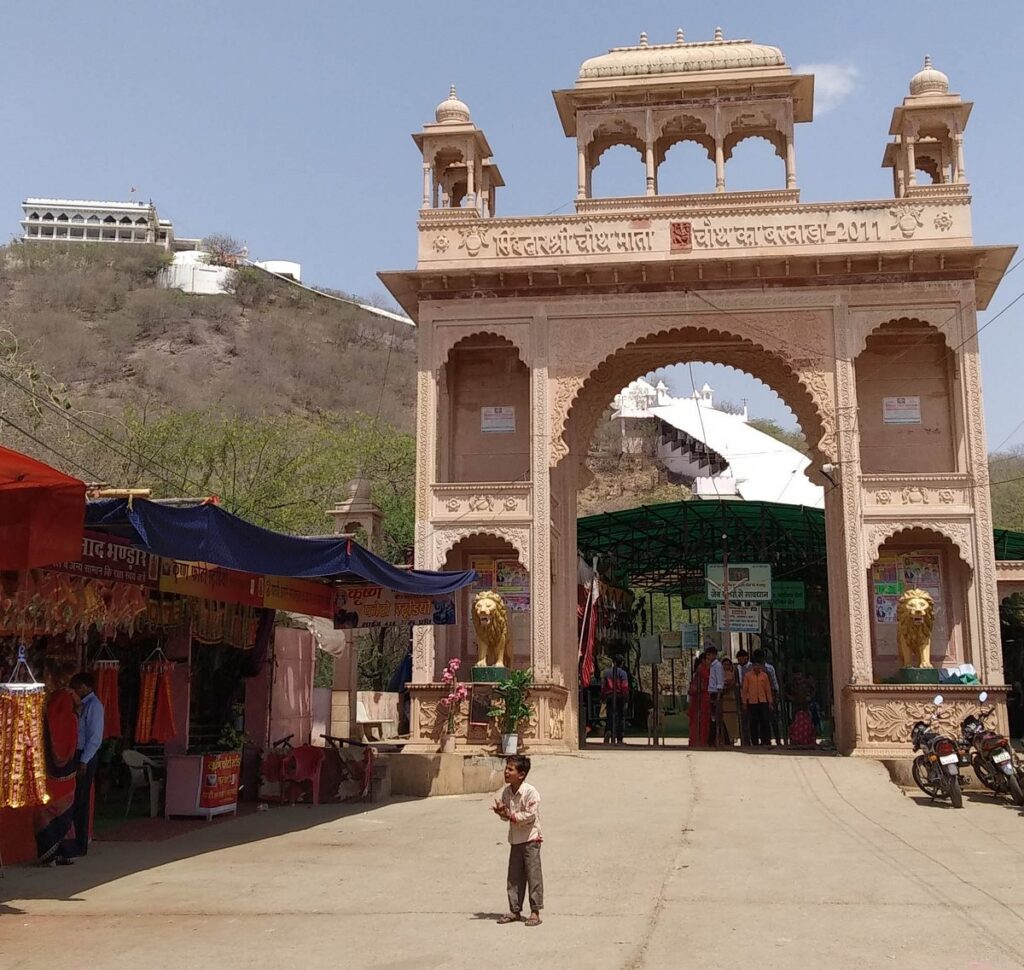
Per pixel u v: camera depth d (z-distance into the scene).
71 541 7.21
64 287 66.62
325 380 60.59
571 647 18.06
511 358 18.34
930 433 17.03
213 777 10.99
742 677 18.22
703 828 10.05
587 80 17.72
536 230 16.92
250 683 14.35
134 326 62.41
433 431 16.81
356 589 14.09
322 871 8.06
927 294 16.08
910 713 14.98
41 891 7.36
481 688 15.67
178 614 11.80
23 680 9.57
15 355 18.59
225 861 8.53
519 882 6.32
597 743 19.64
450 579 13.12
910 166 16.55
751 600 20.02
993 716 14.88
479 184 18.20
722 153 17.39
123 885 7.55
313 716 16.78
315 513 24.86
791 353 16.27
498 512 16.56
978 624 15.27
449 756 13.48
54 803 8.36
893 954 5.44
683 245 16.59
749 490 37.56
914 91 16.86
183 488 24.00
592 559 22.25
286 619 16.61
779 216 16.47
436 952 5.57
